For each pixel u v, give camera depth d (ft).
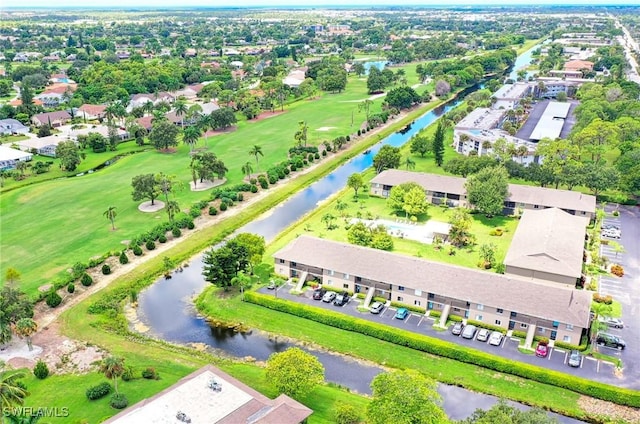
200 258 402.31
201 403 223.10
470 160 526.98
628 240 412.98
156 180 477.77
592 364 274.16
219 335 310.65
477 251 391.86
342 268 340.59
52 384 262.47
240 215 467.11
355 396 254.88
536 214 417.28
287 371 240.32
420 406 208.13
